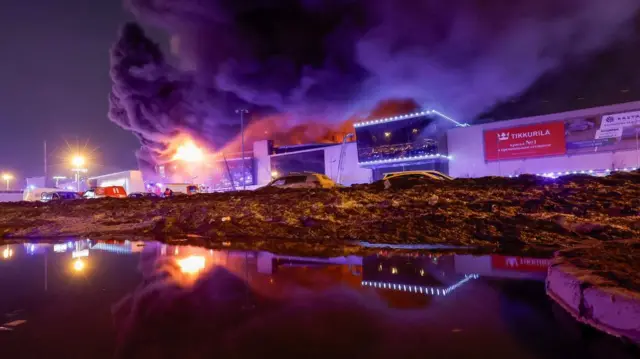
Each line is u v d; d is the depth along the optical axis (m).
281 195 15.02
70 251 7.90
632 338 2.80
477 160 33.41
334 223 10.23
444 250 7.21
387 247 7.73
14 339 2.98
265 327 3.19
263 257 6.79
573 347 2.72
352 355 2.62
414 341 2.86
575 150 28.98
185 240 9.55
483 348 2.72
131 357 2.62
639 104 26.84
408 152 35.97
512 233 8.03
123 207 17.25
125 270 5.68
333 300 3.96
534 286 4.45
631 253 4.73
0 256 7.29
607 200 9.80
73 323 3.34
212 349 2.75
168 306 3.81
